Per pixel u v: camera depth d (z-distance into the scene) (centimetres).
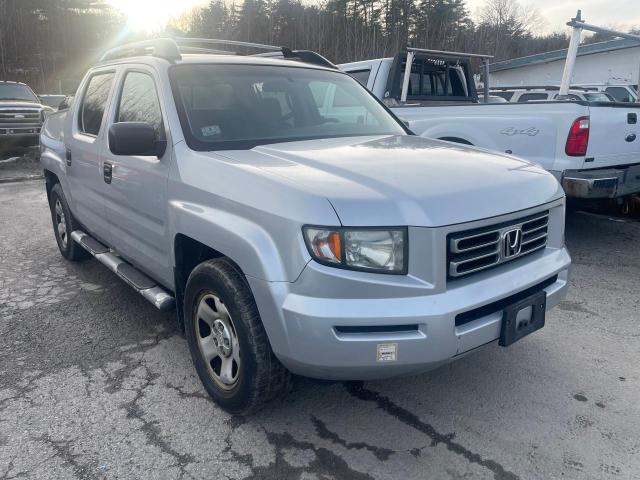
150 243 373
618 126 574
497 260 278
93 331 426
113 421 310
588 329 420
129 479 266
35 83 4675
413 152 326
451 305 252
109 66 464
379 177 271
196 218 303
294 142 349
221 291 289
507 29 4838
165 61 377
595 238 669
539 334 412
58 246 621
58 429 303
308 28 3828
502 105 602
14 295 500
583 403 324
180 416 315
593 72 2400
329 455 282
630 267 562
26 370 367
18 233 721
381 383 347
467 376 354
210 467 274
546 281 307
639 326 426
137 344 404
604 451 282
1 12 4603
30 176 1248
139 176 366
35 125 1573
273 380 285
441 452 283
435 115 663
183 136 335
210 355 321
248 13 4188
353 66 791
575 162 548
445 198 260
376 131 407
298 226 250
